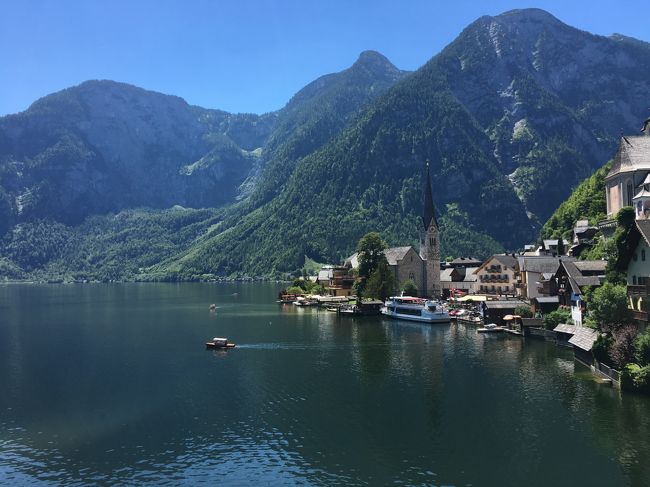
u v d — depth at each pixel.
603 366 87.88
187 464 58.50
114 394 85.12
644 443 61.06
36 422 72.25
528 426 66.81
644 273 88.38
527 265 170.88
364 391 84.06
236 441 64.50
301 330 151.25
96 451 62.38
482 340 129.25
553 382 86.19
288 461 58.72
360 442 63.34
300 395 82.69
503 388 83.56
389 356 110.69
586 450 59.56
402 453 59.97
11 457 61.09
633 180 151.88
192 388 87.88
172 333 149.75
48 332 155.75
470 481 53.31
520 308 145.50
